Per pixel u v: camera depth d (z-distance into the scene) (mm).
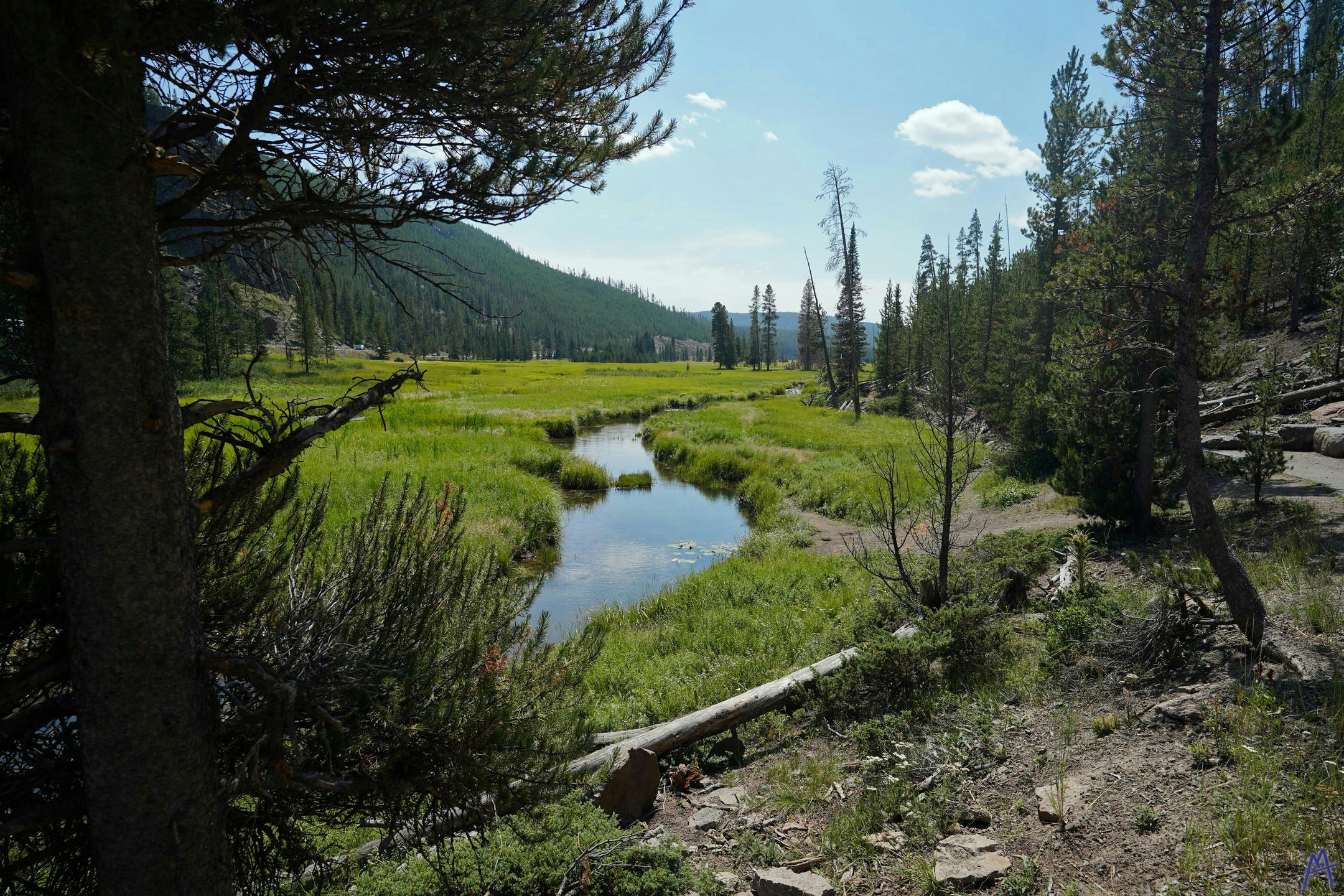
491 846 4645
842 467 25484
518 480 21688
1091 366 10078
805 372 125375
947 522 8570
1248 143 7930
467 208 3098
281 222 3055
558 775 3668
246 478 2848
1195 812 4172
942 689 6852
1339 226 20250
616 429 44281
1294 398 19844
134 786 2420
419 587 3396
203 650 2623
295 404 3107
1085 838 4227
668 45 3365
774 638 9625
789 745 6652
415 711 3143
